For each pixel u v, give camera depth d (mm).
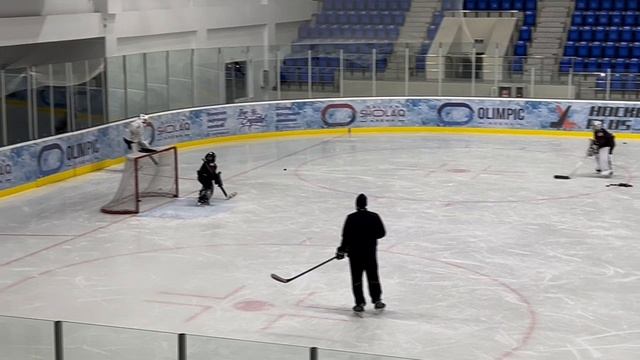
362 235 13180
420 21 35375
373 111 30891
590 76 29891
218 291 14523
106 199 21344
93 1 26906
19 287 14766
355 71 30688
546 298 14133
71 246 17234
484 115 30594
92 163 24766
